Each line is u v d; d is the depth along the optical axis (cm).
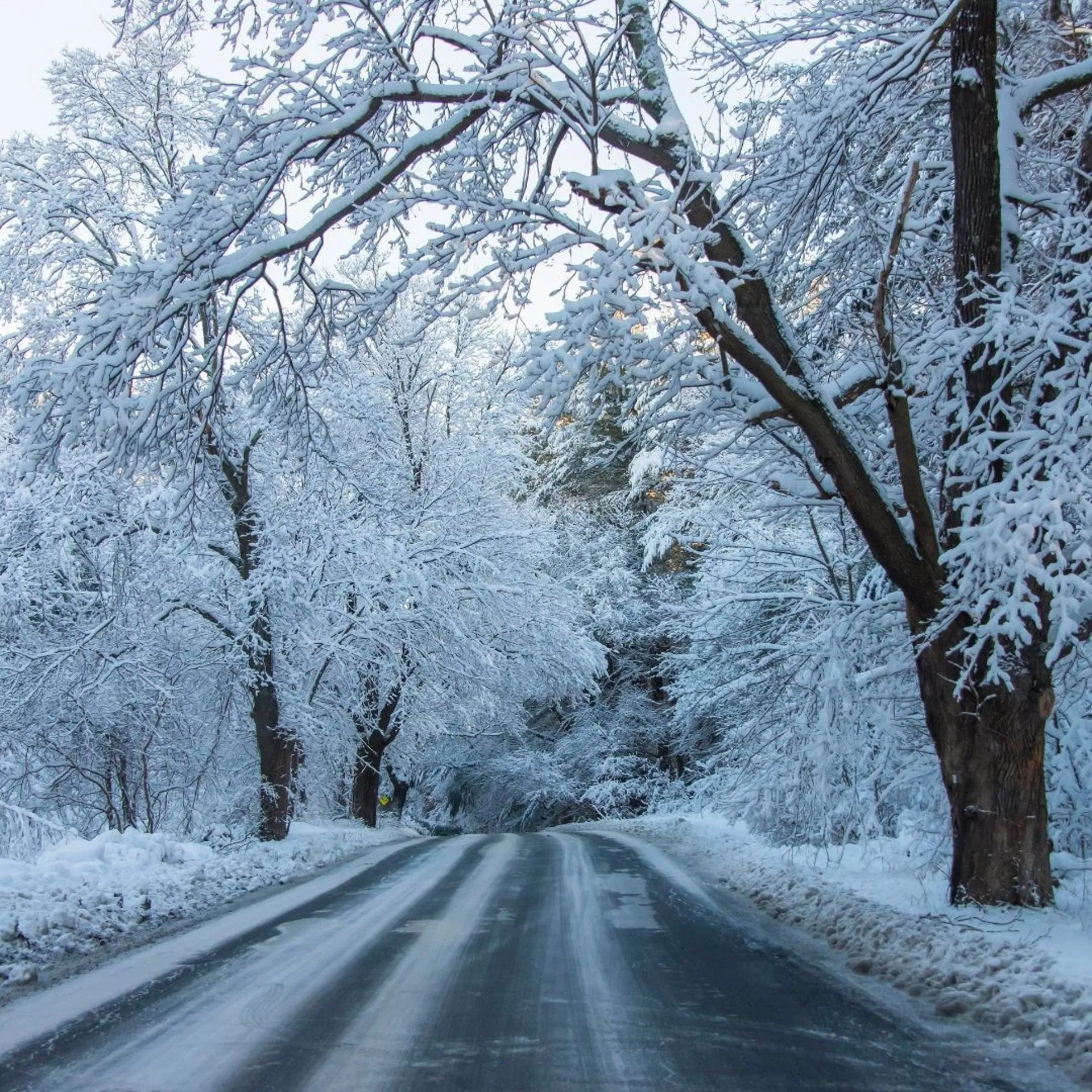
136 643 1758
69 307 1421
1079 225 838
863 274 1088
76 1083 435
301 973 657
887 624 1152
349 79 956
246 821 2095
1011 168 905
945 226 1048
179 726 1980
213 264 904
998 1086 427
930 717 851
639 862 1457
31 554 1625
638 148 902
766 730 1424
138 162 1675
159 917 924
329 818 2650
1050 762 1020
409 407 2609
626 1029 516
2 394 927
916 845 1131
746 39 1058
